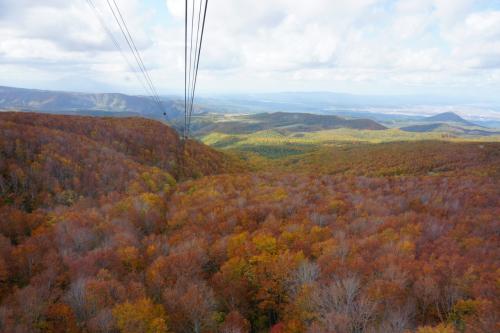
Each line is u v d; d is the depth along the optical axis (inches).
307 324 1141.7
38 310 1195.9
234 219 2217.0
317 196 2883.9
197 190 3393.2
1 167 3144.7
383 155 7352.4
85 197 3083.2
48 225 2342.5
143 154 5049.2
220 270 1644.9
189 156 5595.5
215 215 2364.7
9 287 1546.5
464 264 1295.5
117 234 1983.3
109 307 1212.5
